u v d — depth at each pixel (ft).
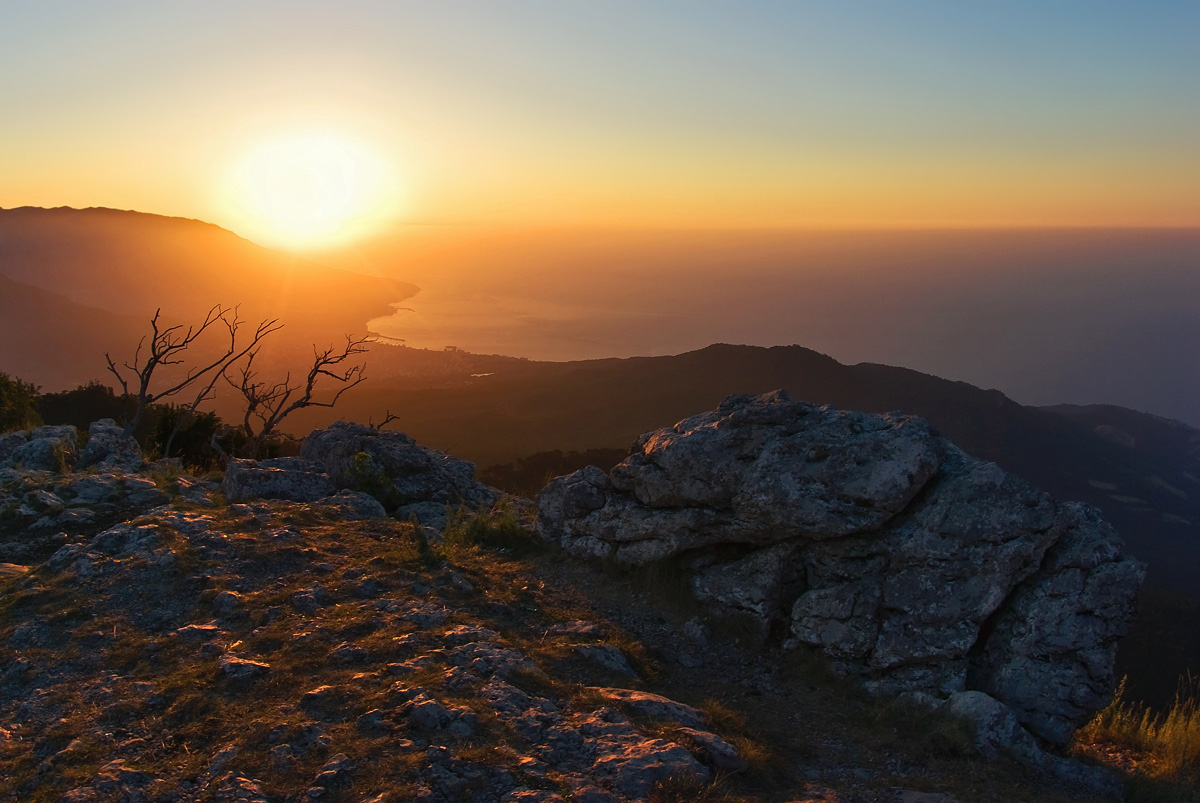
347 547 31.81
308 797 15.62
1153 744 25.94
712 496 30.50
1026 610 25.20
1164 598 116.78
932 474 27.73
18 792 16.20
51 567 28.76
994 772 21.09
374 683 20.30
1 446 54.80
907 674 25.43
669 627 28.81
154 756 17.37
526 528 37.58
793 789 19.04
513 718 18.86
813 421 30.60
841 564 27.91
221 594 25.66
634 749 17.79
